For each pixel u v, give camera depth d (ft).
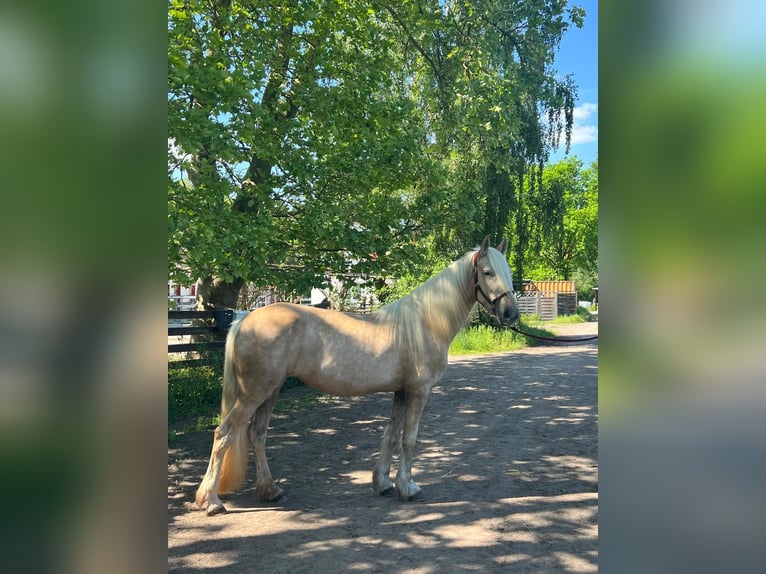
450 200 27.32
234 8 23.61
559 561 10.73
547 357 49.65
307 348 13.92
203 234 18.61
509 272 14.43
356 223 26.94
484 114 33.40
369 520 12.98
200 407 24.86
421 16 31.17
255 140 21.74
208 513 13.26
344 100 25.35
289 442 20.72
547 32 36.94
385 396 30.40
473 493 14.93
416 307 14.64
